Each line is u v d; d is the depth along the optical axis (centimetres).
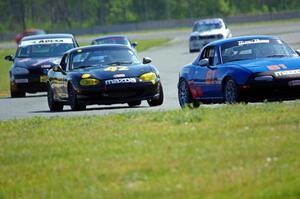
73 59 6059
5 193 2750
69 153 3256
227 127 3494
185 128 3594
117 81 5703
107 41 12631
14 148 3553
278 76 4734
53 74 6284
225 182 2464
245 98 4772
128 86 5712
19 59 8450
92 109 6003
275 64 4847
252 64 4903
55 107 6316
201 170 2650
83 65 5981
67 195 2542
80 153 3231
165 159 2884
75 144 3484
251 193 2311
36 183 2819
